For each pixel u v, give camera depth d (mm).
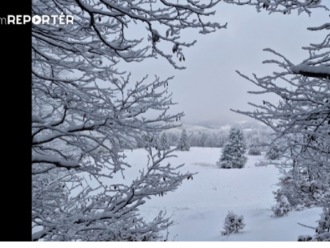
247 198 20500
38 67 5156
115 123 3646
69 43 4004
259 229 11859
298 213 13016
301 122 4082
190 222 14438
